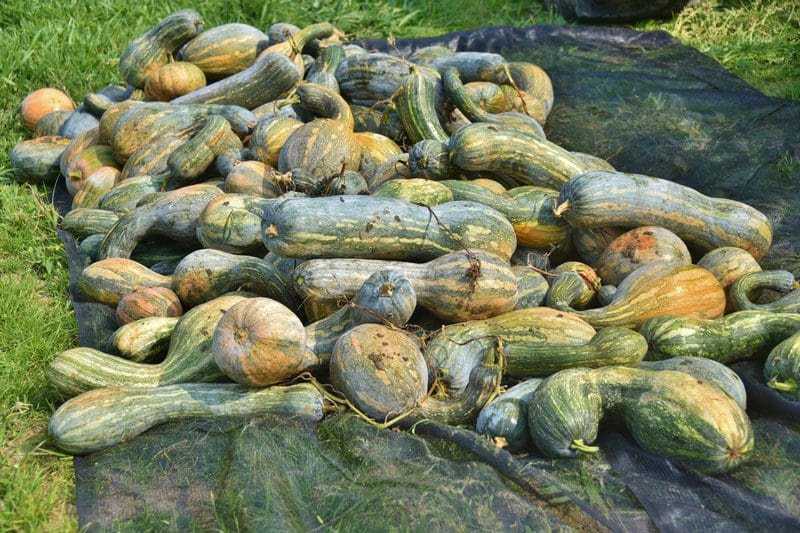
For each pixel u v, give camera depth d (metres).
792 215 6.55
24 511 4.33
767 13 10.66
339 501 4.15
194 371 5.00
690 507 4.09
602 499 4.16
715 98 7.96
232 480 4.29
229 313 4.73
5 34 9.56
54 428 4.59
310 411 4.68
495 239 5.59
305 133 6.51
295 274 5.23
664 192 5.82
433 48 8.61
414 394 4.61
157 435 4.67
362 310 4.90
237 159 6.89
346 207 5.39
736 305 5.44
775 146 7.24
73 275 6.32
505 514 4.03
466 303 5.18
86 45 9.59
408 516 4.01
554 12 11.64
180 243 6.53
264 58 7.84
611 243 5.86
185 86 8.13
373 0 11.43
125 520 4.18
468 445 4.36
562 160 6.32
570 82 8.65
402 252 5.48
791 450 4.41
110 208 6.84
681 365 4.70
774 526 3.98
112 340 5.29
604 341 4.77
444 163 6.36
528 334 5.02
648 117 7.92
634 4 10.95
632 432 4.42
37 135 8.48
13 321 5.95
